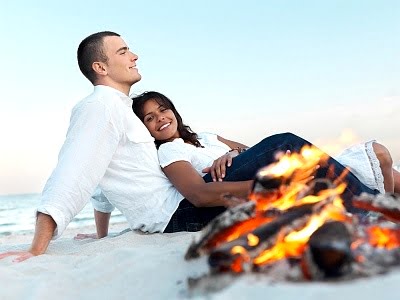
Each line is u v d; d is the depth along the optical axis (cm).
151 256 240
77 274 237
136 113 388
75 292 213
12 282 232
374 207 191
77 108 350
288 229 173
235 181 337
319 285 142
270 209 194
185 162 347
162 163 350
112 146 341
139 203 349
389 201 189
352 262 151
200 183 333
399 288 130
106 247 316
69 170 326
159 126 384
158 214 346
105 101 345
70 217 324
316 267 151
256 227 187
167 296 182
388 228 175
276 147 335
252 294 141
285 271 159
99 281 221
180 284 192
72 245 359
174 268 212
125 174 349
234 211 187
